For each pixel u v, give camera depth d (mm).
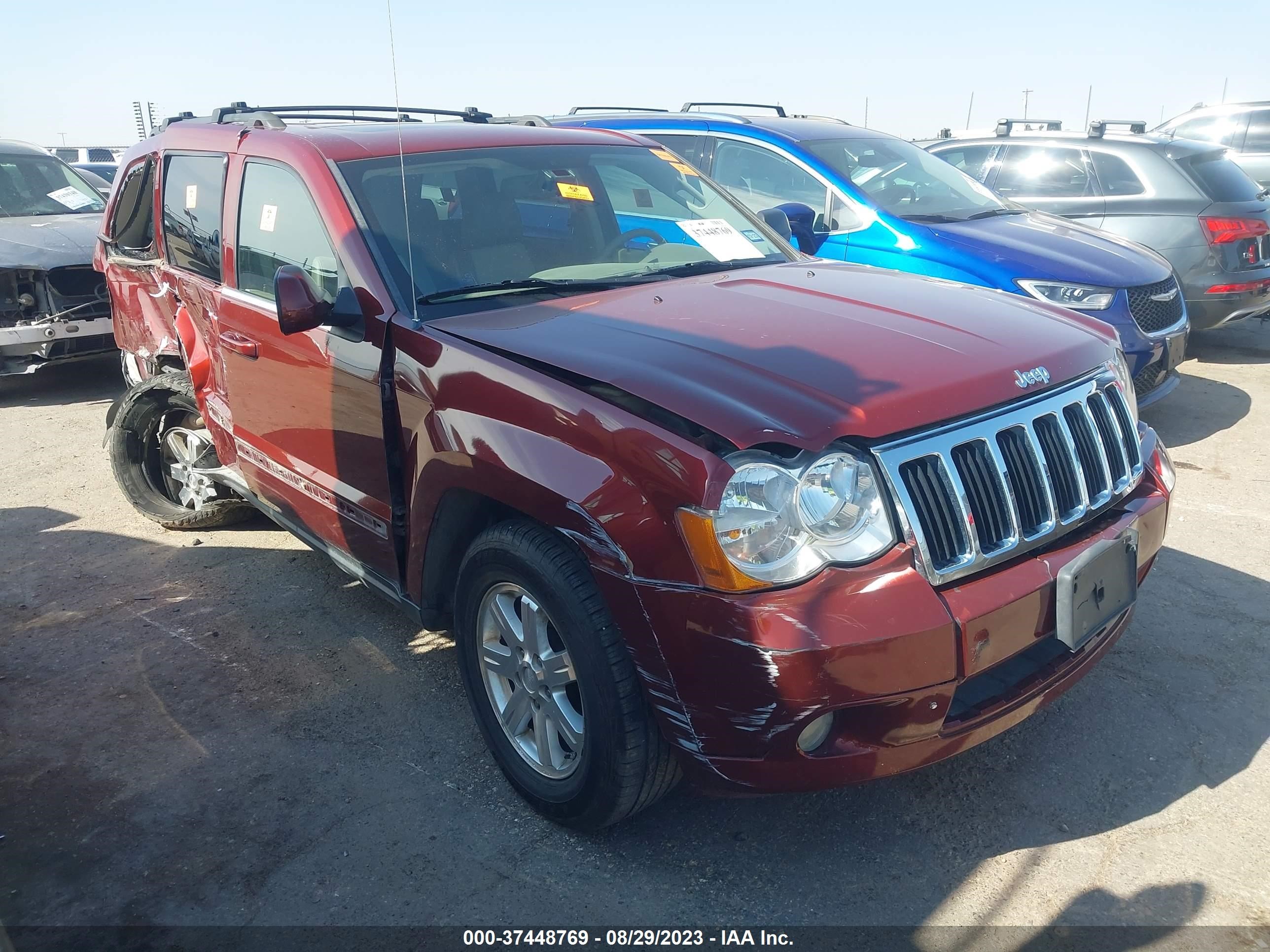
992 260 5727
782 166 6605
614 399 2451
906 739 2322
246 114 4320
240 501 5059
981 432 2475
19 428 7230
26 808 3051
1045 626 2480
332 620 4195
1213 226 7559
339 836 2869
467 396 2752
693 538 2230
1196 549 4543
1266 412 6754
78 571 4758
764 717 2232
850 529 2281
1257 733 3154
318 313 3104
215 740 3367
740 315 2930
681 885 2621
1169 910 2461
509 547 2648
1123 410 2939
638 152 4191
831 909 2518
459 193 3549
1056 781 2963
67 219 8586
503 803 2998
